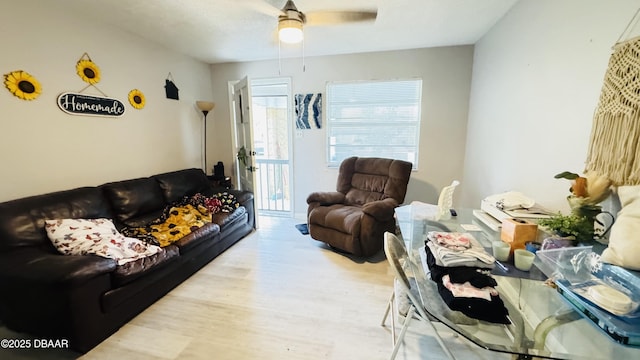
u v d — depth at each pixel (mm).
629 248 948
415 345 1717
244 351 1678
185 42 3211
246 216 3457
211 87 4305
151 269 2039
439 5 2287
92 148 2584
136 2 2209
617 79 1207
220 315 2008
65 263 1627
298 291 2309
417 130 3754
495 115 2635
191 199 3156
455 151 3609
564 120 1642
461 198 3633
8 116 2004
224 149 4434
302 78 3965
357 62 3742
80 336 1611
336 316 1991
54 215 2064
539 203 1894
